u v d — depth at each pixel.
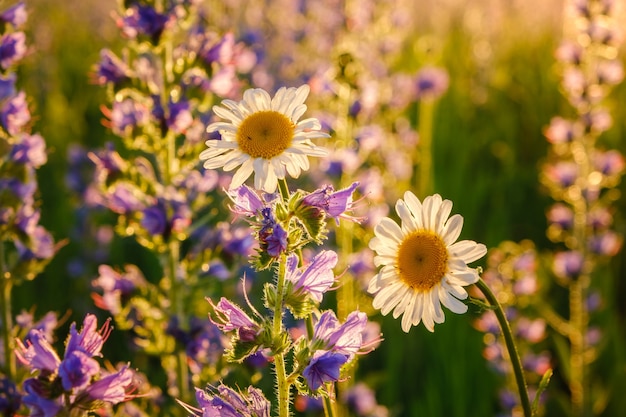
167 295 0.93
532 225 1.70
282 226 0.66
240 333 0.66
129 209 0.92
